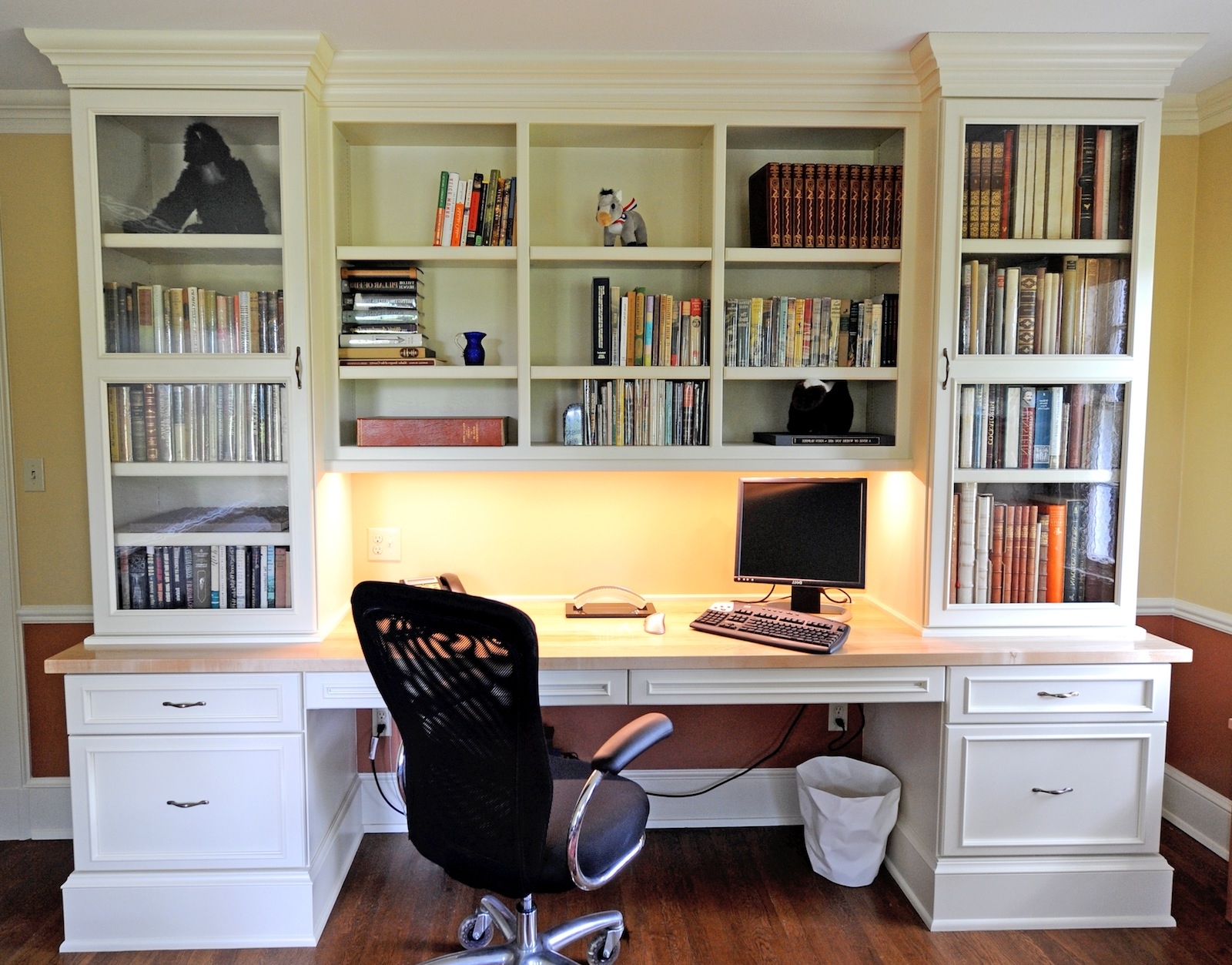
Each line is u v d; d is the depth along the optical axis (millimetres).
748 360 2412
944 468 2236
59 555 2611
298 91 2115
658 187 2592
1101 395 2264
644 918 2244
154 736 2084
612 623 2438
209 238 2160
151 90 2115
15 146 2504
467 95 2248
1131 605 2293
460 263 2512
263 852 2119
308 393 2184
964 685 2150
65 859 2541
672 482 2738
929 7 1923
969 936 2176
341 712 2475
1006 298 2227
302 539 2211
